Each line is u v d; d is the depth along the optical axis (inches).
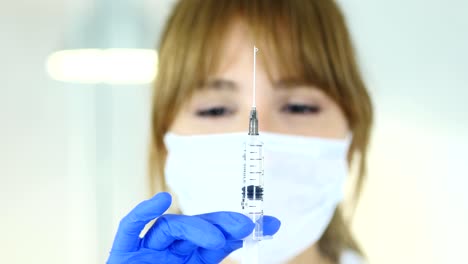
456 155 60.8
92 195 71.4
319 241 62.2
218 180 51.7
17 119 71.1
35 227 71.6
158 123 58.9
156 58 67.9
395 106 62.1
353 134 59.1
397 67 62.1
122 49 69.6
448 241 60.9
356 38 62.6
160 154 60.1
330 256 62.4
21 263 71.5
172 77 56.4
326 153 53.5
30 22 70.4
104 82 70.4
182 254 41.0
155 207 37.2
